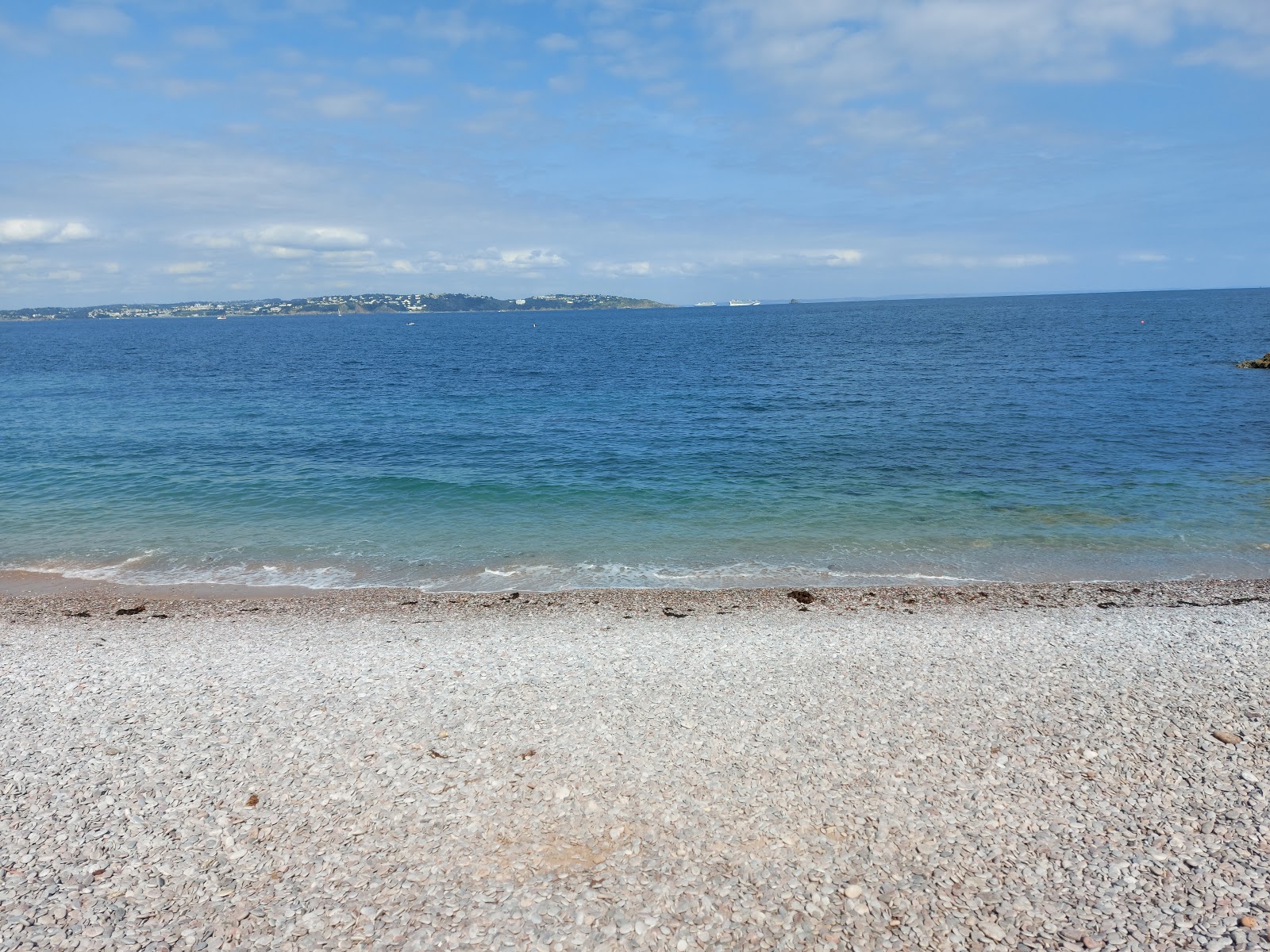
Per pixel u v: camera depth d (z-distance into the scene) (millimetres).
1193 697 10094
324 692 10492
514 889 6633
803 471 25516
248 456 28734
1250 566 16766
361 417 38125
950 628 13211
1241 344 71812
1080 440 30031
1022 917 6332
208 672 11336
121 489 23766
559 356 80688
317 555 18062
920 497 22219
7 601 15422
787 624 13641
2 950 5945
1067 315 152375
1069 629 13008
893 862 6980
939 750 8820
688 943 6070
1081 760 8594
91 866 6938
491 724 9461
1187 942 6023
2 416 38969
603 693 10406
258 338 139875
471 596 15523
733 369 62406
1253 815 7562
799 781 8203
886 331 117500
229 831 7418
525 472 25859
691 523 20188
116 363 78188
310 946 6043
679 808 7750
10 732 9391
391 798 7914
